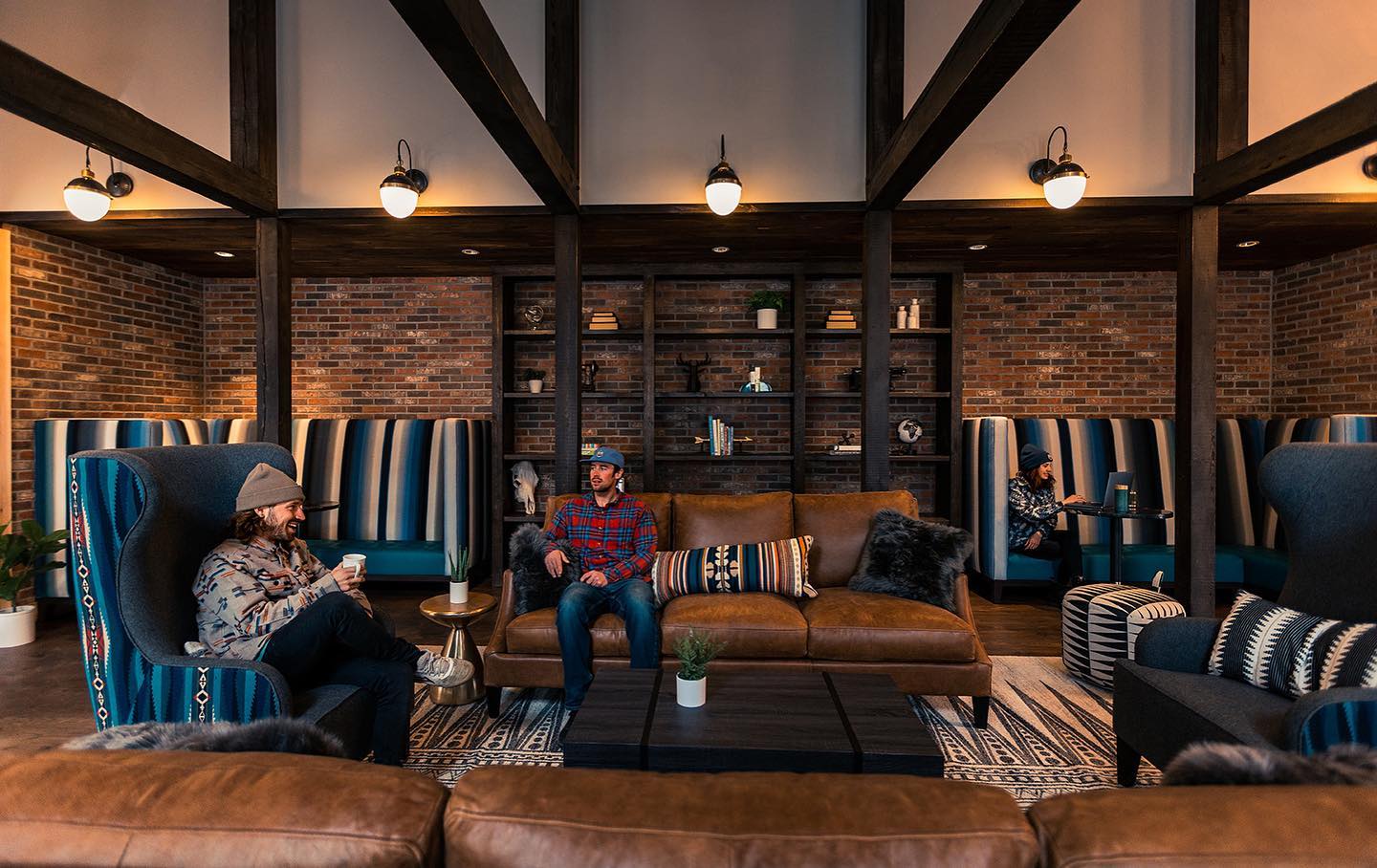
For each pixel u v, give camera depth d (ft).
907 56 12.58
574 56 12.64
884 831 2.21
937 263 17.19
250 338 19.16
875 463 12.77
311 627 6.56
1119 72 12.62
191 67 13.02
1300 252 16.16
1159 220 13.56
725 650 9.05
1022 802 7.12
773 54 13.00
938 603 9.76
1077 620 10.39
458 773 7.69
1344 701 5.03
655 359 18.60
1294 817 2.18
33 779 2.46
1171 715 6.32
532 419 18.84
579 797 2.36
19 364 14.03
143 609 6.06
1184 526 12.01
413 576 16.06
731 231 14.52
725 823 2.24
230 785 2.43
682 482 18.69
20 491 14.02
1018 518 15.06
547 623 9.23
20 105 8.21
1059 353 18.44
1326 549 6.72
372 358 19.15
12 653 11.97
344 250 16.19
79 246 15.35
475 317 19.01
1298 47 12.37
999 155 12.77
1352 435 13.78
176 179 10.91
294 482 7.51
